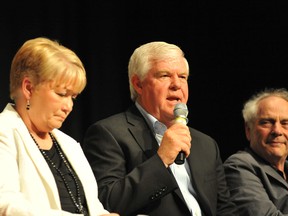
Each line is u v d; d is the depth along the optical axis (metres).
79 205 4.96
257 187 7.00
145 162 5.63
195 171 6.17
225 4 10.66
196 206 5.97
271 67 10.51
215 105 10.67
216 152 6.54
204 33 10.68
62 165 5.09
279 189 7.18
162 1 10.59
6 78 9.02
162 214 5.71
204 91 10.68
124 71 10.20
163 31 10.55
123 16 10.28
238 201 6.95
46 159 4.98
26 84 4.89
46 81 4.84
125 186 5.52
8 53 9.07
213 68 10.68
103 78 9.98
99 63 9.96
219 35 10.68
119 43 10.20
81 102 9.78
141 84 6.26
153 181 5.55
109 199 5.52
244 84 10.61
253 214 6.82
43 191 4.69
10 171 4.60
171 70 6.16
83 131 9.76
